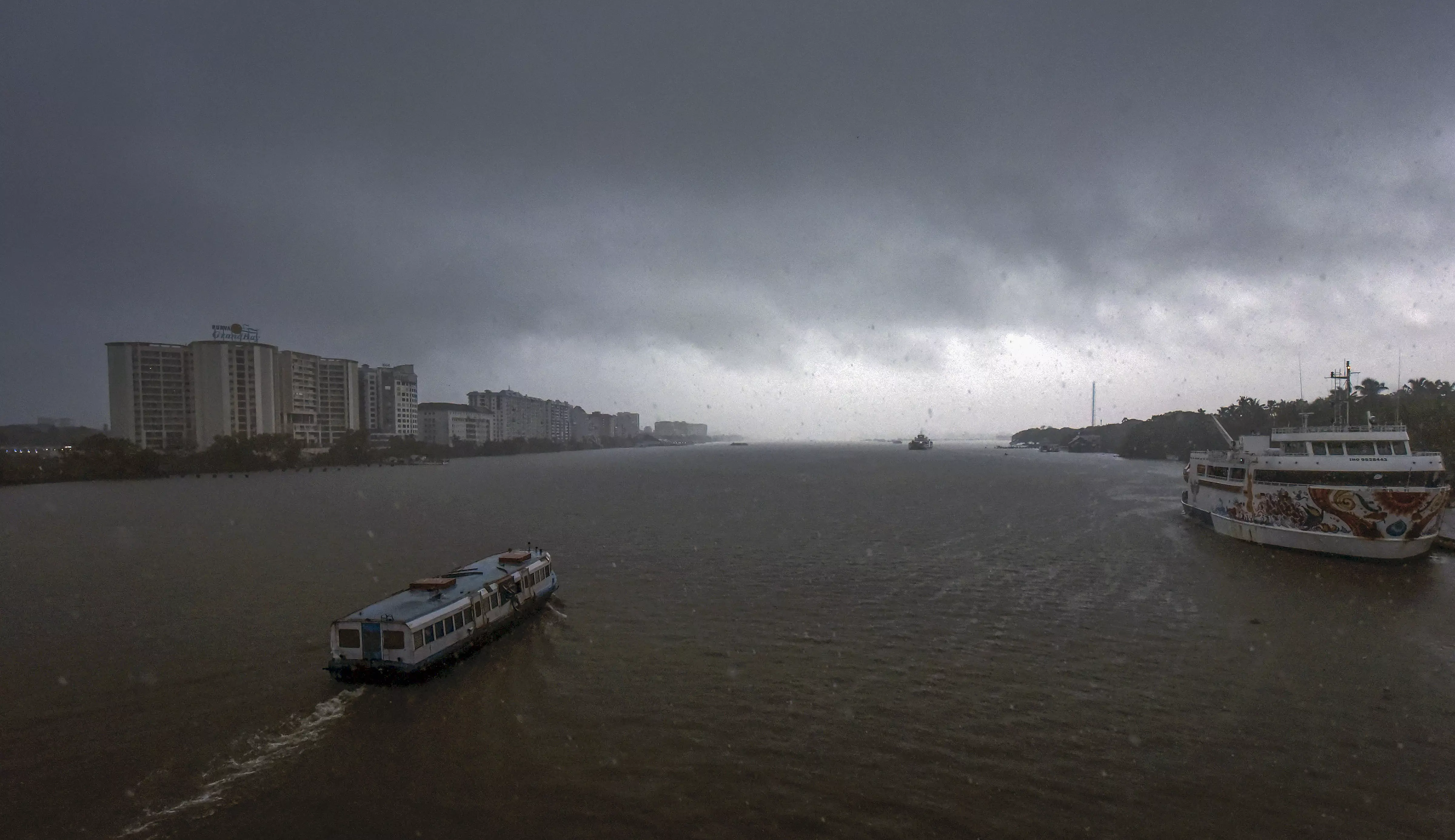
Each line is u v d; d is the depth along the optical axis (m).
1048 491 91.94
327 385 188.50
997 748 19.25
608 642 27.75
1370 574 39.09
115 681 24.12
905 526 59.53
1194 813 16.34
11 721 21.19
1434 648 26.78
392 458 188.50
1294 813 16.31
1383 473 40.91
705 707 21.84
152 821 16.27
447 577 29.36
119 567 43.12
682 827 15.99
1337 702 21.98
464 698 22.55
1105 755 18.86
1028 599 34.06
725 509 74.31
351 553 47.69
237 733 20.33
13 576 40.62
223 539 54.12
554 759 18.78
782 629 29.47
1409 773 17.88
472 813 16.52
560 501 83.94
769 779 17.81
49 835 15.76
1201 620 30.52
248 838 15.64
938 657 26.08
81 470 124.88
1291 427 50.38
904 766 18.36
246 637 28.69
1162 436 183.50
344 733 20.30
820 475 135.25
